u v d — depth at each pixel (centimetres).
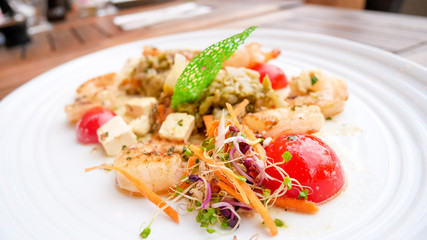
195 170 17
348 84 22
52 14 43
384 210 15
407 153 17
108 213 16
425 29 28
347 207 15
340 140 18
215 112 19
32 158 19
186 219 15
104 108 22
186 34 30
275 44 27
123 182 16
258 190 16
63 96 24
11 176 17
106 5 50
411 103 19
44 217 15
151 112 21
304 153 16
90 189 17
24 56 30
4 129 20
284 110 19
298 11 36
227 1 44
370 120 19
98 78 24
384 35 27
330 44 25
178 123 19
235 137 16
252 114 18
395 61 21
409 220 14
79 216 15
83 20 42
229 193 15
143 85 23
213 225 15
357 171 17
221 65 19
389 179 16
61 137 20
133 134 19
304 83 21
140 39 32
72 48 31
